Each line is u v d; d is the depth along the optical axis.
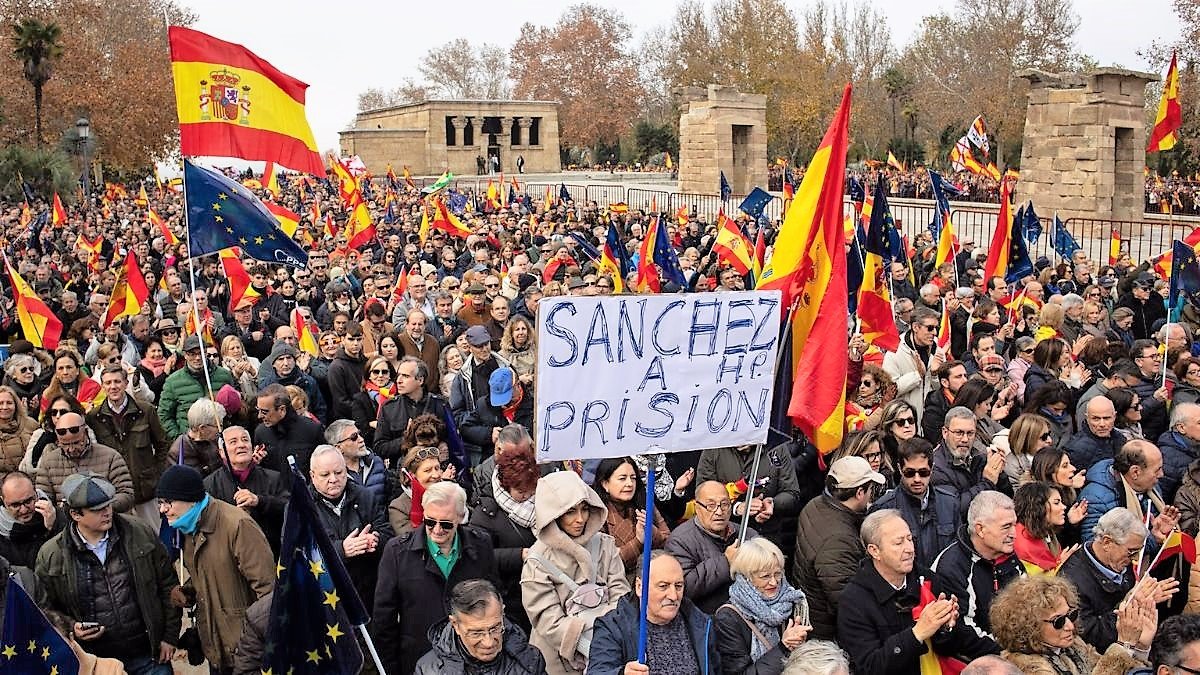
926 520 6.19
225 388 7.89
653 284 14.18
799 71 67.62
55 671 4.38
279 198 38.84
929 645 4.74
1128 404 8.22
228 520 5.68
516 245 22.67
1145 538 5.46
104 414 8.18
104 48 65.88
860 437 6.75
